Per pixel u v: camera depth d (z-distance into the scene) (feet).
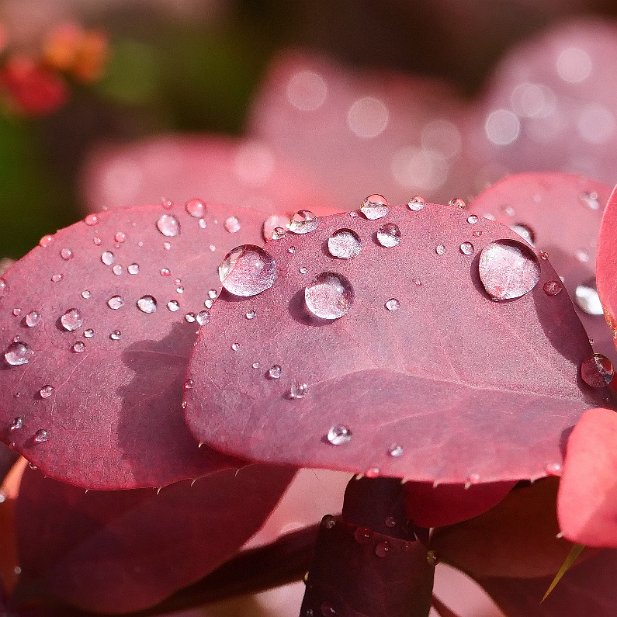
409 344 0.42
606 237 0.43
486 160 0.87
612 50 0.90
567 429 0.41
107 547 0.48
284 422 0.41
